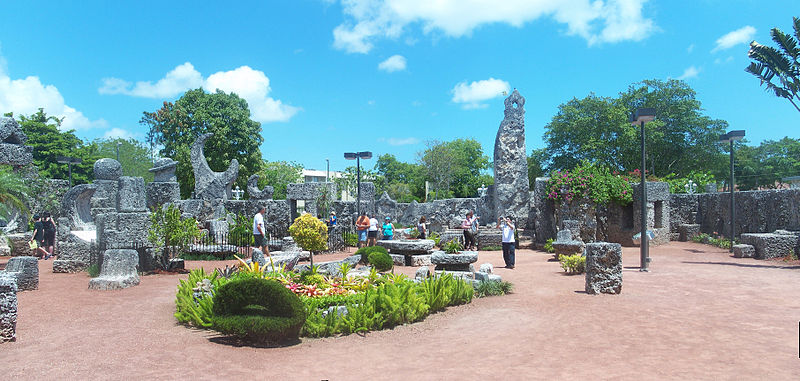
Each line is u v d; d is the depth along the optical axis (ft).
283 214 72.90
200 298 26.40
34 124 124.88
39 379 17.01
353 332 24.61
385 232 64.85
